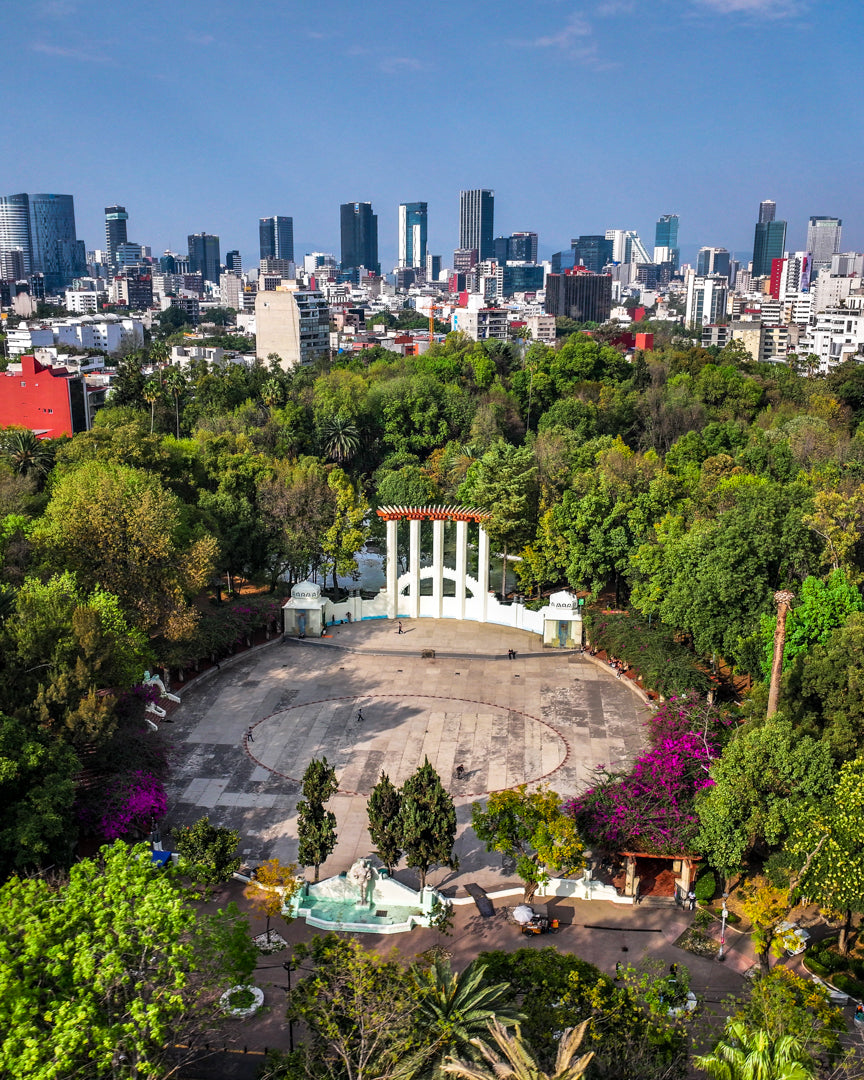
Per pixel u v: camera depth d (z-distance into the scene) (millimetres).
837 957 40906
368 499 122438
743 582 65188
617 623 74375
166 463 93250
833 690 50500
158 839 50781
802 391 160375
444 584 99500
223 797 55594
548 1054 30984
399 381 144500
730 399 154375
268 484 92125
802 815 42438
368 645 80812
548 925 43875
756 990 33656
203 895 37219
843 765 43781
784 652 58906
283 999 38688
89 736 47812
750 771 45094
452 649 80125
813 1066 28672
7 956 26859
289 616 82562
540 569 85562
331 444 125750
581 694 71062
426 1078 29594
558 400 155750
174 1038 29562
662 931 44156
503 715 67188
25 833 40438
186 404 138375
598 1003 32531
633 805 46781
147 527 68000
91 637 51062
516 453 94625
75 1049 25000
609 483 89562
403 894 45438
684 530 81438
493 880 48406
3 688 49094
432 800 43938
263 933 42844
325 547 89062
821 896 39938
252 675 74188
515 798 45531
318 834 45312
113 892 30078
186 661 70125
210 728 64625
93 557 67375
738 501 77000
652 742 52938
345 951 33750
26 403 137750
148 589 68125
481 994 32312
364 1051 30109
